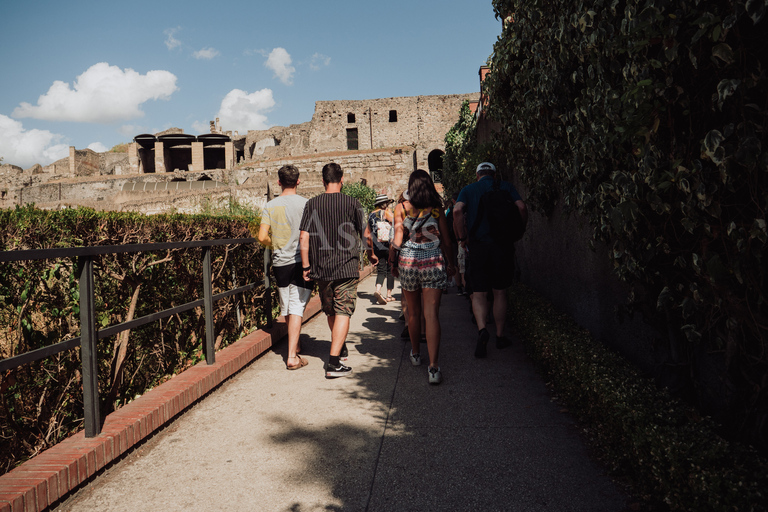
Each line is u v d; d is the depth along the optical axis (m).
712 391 2.42
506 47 5.45
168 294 3.92
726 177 1.82
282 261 4.60
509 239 4.91
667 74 2.17
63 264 2.76
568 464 2.68
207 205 15.47
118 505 2.36
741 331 2.13
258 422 3.34
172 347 4.02
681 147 2.21
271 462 2.77
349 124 51.78
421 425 3.24
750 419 2.11
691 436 2.05
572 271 4.93
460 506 2.30
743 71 1.78
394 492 2.43
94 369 2.66
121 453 2.77
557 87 4.00
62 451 2.50
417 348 4.63
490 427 3.18
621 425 2.49
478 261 4.95
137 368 3.52
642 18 2.11
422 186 4.24
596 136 3.16
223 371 4.14
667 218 2.40
